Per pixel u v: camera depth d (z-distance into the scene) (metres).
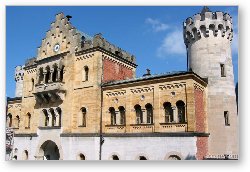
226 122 30.59
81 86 35.03
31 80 44.03
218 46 32.38
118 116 31.88
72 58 36.66
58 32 39.56
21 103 46.09
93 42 35.28
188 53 34.72
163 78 28.70
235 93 32.19
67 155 34.22
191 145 25.47
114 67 37.28
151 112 29.50
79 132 33.88
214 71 31.62
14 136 43.53
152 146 27.92
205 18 32.75
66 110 35.78
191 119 26.19
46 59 39.31
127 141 29.92
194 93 27.52
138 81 30.56
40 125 39.22
